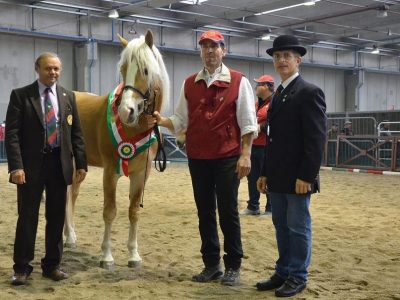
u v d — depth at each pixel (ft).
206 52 12.91
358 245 17.76
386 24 75.97
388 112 58.08
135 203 14.79
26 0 58.23
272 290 12.66
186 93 13.47
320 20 71.41
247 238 18.66
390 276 13.94
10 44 59.57
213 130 12.86
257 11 66.54
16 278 12.91
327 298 11.99
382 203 28.43
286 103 12.01
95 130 15.33
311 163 11.53
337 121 62.08
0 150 56.70
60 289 12.58
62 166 12.94
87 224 21.33
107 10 62.13
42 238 18.54
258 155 22.72
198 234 19.45
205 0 62.64
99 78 66.28
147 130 14.11
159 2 58.18
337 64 88.33
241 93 12.98
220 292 12.49
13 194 30.22
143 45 13.61
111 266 14.58
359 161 52.11
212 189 13.44
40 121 12.75
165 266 14.96
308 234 12.07
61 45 63.41
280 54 12.11
